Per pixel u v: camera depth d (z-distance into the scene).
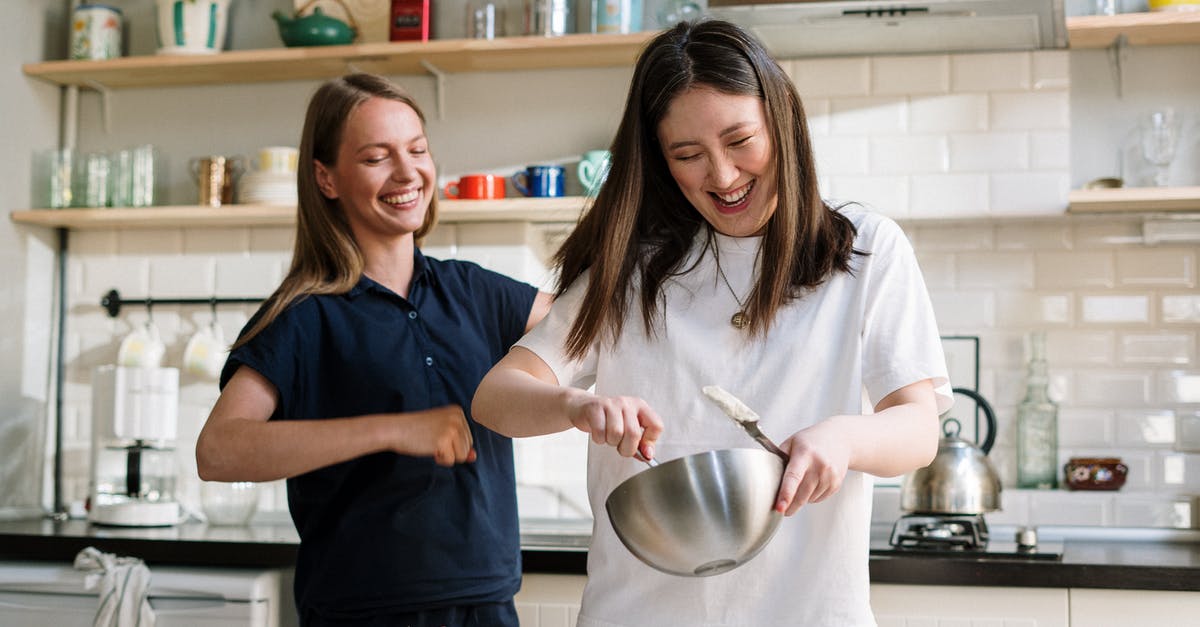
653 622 1.47
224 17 3.54
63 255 3.68
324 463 1.90
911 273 1.50
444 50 3.25
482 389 1.48
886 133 3.15
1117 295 3.17
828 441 1.27
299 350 2.10
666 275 1.53
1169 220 3.10
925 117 3.14
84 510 3.54
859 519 1.46
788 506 1.26
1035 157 3.09
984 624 2.54
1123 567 2.49
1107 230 3.17
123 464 3.29
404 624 2.04
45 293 3.65
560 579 2.70
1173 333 3.14
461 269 2.30
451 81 3.51
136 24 3.72
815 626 1.43
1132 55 3.18
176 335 3.61
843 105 3.17
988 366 3.20
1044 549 2.72
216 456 1.95
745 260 1.51
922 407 1.41
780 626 1.44
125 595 2.71
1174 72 3.17
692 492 1.25
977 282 3.22
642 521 1.28
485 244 3.40
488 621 2.09
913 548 2.75
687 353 1.50
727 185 1.42
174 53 3.46
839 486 1.27
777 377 1.47
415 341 2.16
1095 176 3.19
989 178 3.10
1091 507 3.07
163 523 3.20
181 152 3.68
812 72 3.19
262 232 3.58
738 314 1.49
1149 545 2.96
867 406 1.58
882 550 2.70
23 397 3.57
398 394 2.11
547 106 3.46
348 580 2.05
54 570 2.86
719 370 1.49
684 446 1.49
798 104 1.46
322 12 3.43
